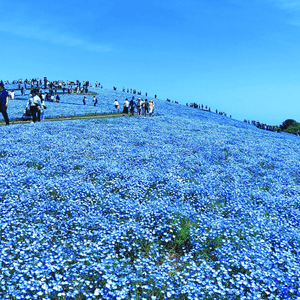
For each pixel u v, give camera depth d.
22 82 93.69
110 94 77.75
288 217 8.27
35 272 4.62
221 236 6.70
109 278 4.65
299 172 15.16
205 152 17.77
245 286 4.97
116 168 11.50
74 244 5.86
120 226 6.63
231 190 10.25
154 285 4.97
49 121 26.16
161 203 8.20
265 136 34.94
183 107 72.12
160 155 15.27
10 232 5.81
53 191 8.63
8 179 9.00
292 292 4.74
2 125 22.42
